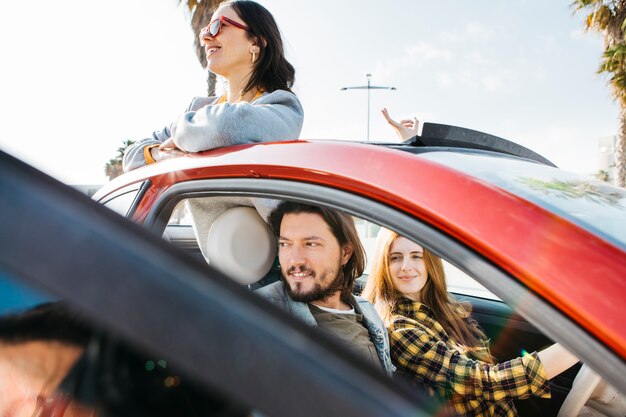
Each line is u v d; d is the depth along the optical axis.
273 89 2.46
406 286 2.04
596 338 0.79
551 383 2.19
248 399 0.45
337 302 1.72
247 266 1.64
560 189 1.20
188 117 1.87
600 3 14.43
